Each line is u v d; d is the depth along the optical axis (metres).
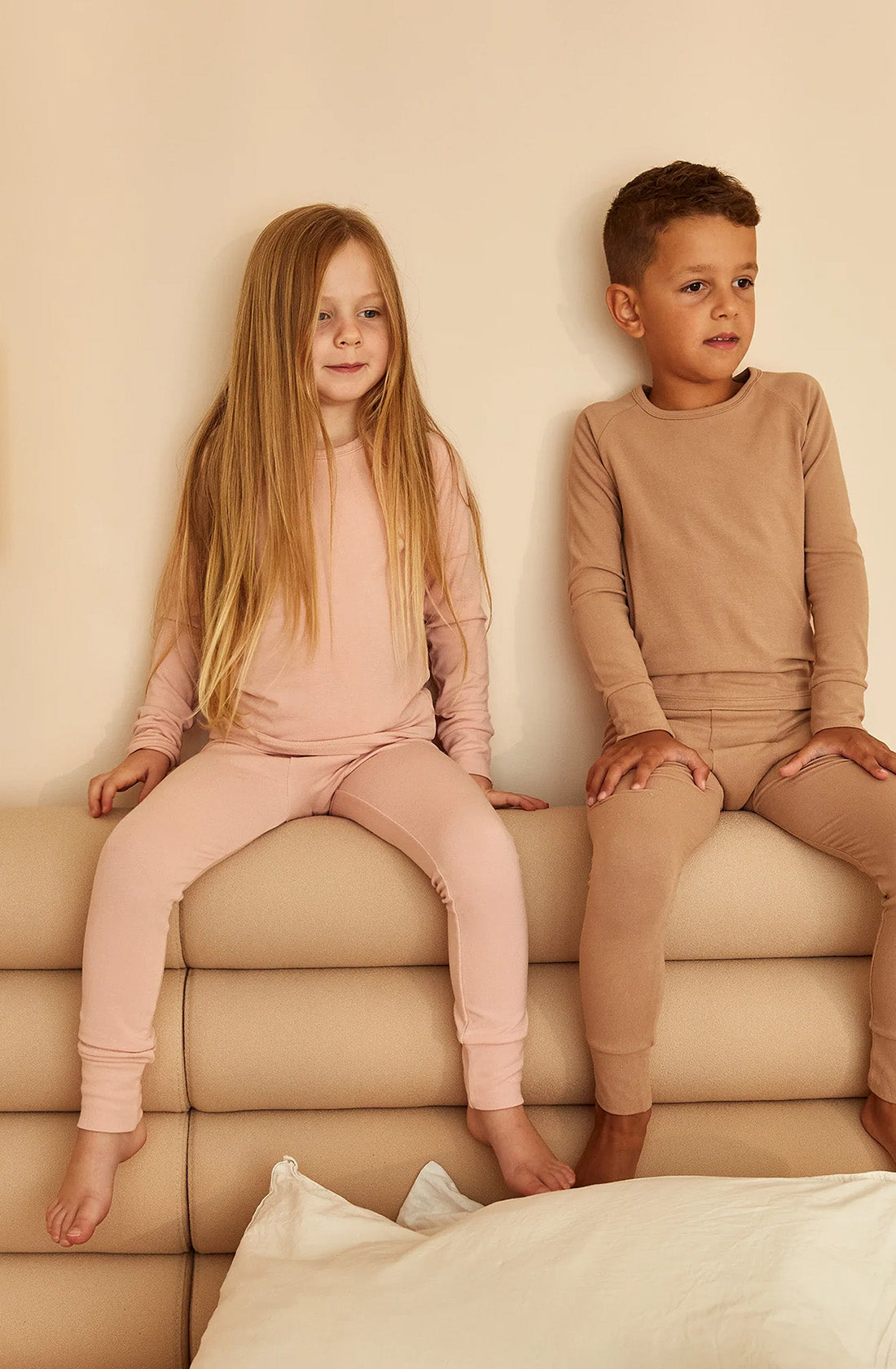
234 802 1.13
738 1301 0.75
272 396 1.24
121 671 1.37
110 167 1.35
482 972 1.06
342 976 1.12
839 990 1.10
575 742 1.39
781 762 1.20
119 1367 1.06
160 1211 1.07
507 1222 0.87
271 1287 0.86
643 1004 1.03
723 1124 1.08
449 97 1.35
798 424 1.27
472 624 1.30
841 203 1.37
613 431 1.30
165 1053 1.09
